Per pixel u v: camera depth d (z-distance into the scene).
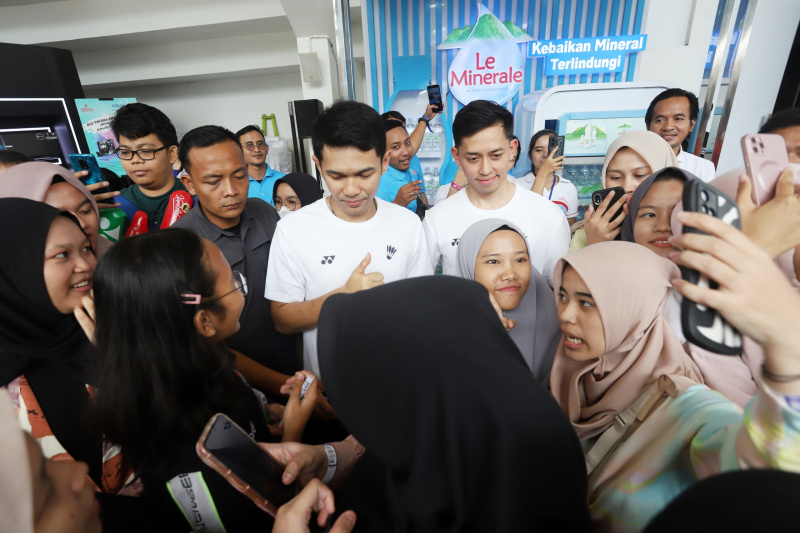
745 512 0.24
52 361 0.79
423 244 1.31
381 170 1.11
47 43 3.90
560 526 0.39
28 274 0.70
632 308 0.72
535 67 2.88
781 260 0.83
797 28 2.62
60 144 2.92
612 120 2.48
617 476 0.64
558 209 1.44
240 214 1.33
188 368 0.62
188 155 1.16
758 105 2.85
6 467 0.32
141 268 0.59
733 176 0.84
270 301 1.36
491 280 1.09
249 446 0.62
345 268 1.18
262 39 4.11
